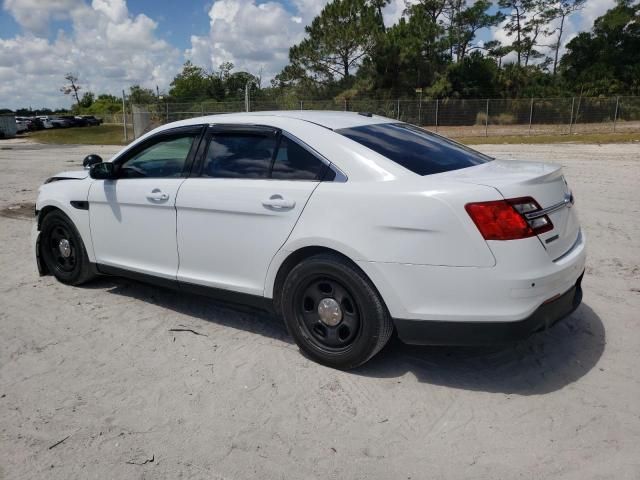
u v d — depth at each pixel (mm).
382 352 3840
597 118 29141
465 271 3045
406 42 38500
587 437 2861
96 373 3576
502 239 2996
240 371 3590
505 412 3107
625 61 47938
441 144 4020
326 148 3555
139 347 3951
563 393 3283
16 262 5973
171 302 4805
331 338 3553
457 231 3037
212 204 3896
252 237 3742
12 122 46688
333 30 37125
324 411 3139
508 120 29312
